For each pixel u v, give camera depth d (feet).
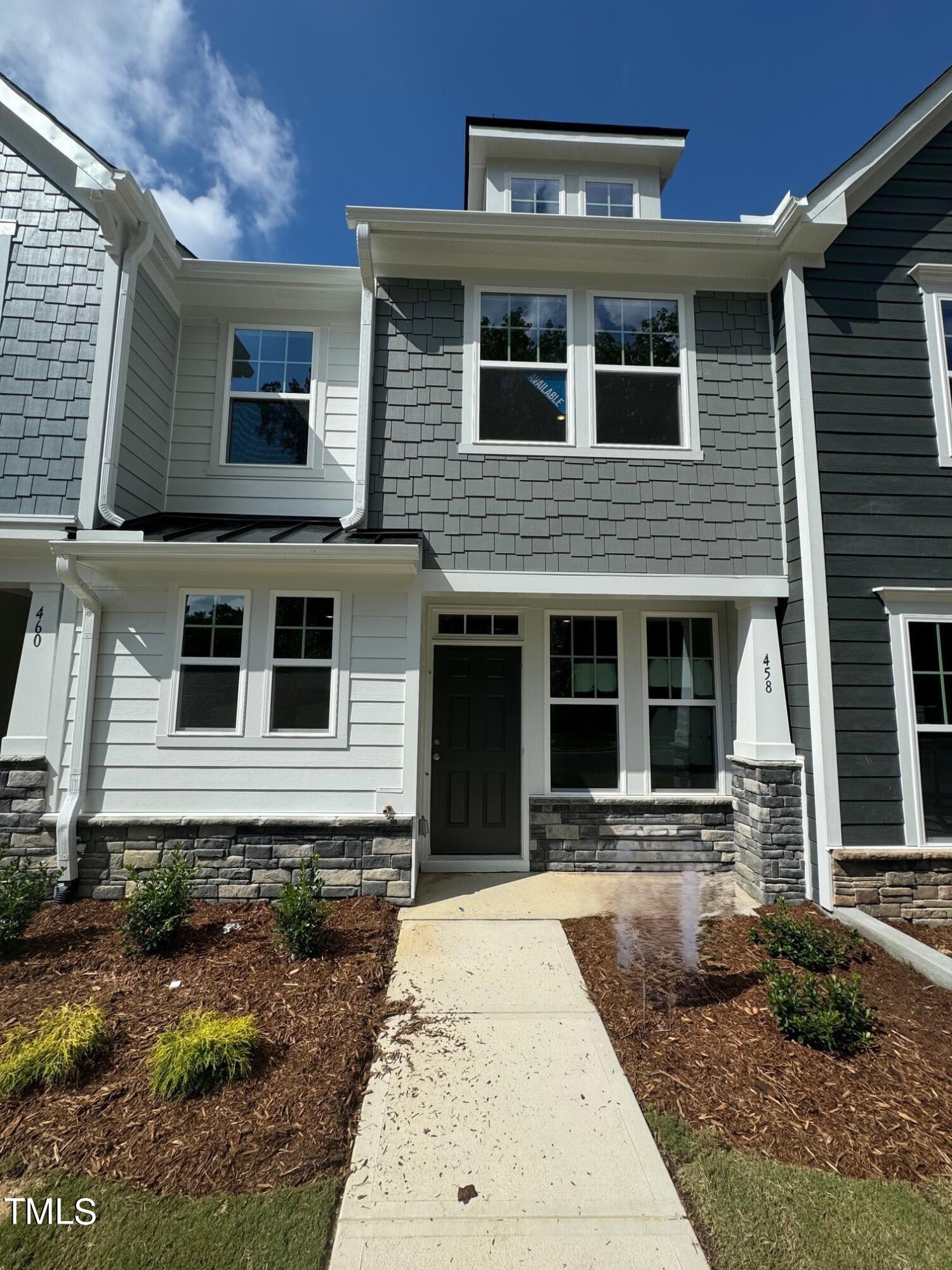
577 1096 9.11
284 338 22.31
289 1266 6.45
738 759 18.83
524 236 18.02
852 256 18.28
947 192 18.61
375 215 17.60
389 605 17.26
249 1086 8.98
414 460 18.26
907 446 17.74
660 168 24.07
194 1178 7.45
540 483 18.39
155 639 16.81
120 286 17.70
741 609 19.27
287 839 16.30
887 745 16.67
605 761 19.92
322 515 21.68
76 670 16.79
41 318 17.65
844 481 17.51
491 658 20.24
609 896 17.12
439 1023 10.94
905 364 17.99
